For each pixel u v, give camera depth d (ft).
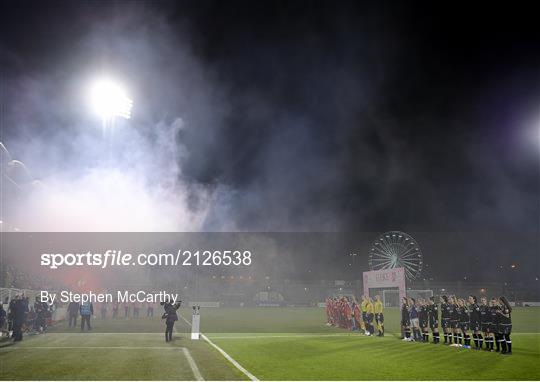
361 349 59.21
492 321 56.54
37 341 67.15
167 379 38.86
